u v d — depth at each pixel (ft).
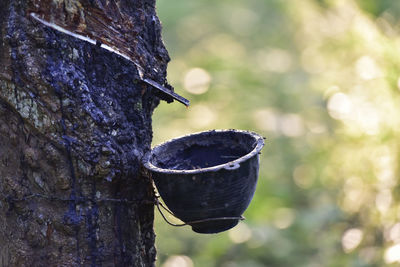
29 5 8.52
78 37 8.77
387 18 21.44
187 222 9.10
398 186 20.01
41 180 8.96
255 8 42.98
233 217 9.07
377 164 20.84
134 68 9.35
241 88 31.12
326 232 21.57
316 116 28.55
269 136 27.50
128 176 9.21
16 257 9.25
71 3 8.64
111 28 9.07
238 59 35.88
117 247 9.30
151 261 10.27
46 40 8.55
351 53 24.82
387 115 20.84
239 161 8.66
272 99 30.48
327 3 26.25
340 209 21.88
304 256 20.79
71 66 8.72
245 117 28.25
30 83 8.64
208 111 28.99
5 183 9.21
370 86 21.95
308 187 24.67
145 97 9.76
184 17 41.52
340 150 23.54
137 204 9.53
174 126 27.73
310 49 33.68
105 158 8.86
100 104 8.93
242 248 21.07
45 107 8.68
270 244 21.11
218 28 40.96
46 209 9.02
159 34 9.87
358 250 19.71
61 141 8.73
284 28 39.45
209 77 31.17
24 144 8.95
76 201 8.95
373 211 20.39
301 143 26.96
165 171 8.69
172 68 35.09
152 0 9.77
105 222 9.16
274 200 23.94
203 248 21.12
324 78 28.68
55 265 9.07
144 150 9.69
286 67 35.01
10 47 8.63
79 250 9.05
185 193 8.72
